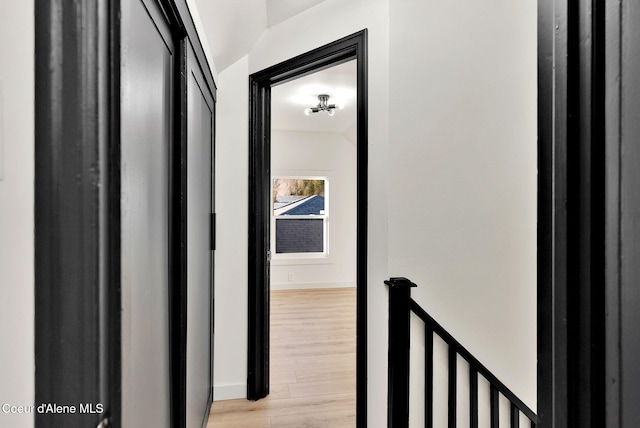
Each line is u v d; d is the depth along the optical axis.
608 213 0.40
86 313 0.48
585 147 0.43
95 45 0.49
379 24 1.74
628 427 0.38
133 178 0.81
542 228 0.50
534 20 1.68
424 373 1.68
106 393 0.50
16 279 0.46
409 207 1.71
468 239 1.74
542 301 0.50
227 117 2.38
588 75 0.43
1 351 0.45
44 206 0.47
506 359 1.75
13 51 0.45
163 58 1.11
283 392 2.51
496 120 1.73
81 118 0.48
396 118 1.70
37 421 0.47
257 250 2.41
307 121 5.34
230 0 1.68
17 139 0.46
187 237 1.38
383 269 1.71
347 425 2.12
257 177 2.41
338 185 6.23
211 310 2.29
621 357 0.38
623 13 0.39
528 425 1.73
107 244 0.50
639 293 0.37
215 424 2.12
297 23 2.13
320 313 4.58
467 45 1.73
